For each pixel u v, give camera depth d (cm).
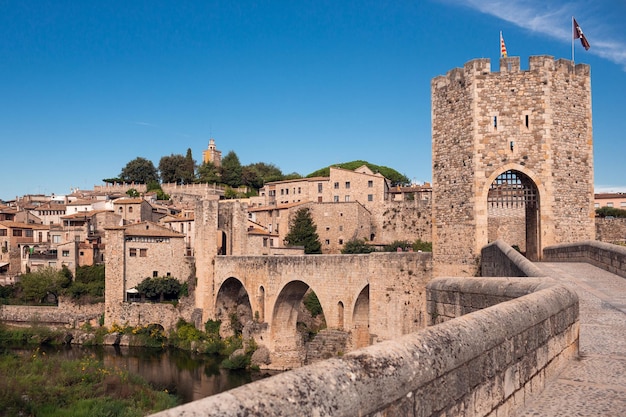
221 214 9650
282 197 15475
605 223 6619
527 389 1270
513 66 4512
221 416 566
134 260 9744
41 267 10575
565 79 4569
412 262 5316
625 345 1708
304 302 9131
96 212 13088
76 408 4297
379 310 5659
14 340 8938
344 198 13825
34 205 17862
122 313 9388
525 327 1287
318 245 12675
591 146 4656
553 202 4456
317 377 706
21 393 4525
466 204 4609
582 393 1301
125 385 5234
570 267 3431
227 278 8600
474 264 4522
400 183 19188
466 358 1014
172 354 8181
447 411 945
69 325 9412
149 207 14338
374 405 765
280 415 616
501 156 4506
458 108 4706
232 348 7956
